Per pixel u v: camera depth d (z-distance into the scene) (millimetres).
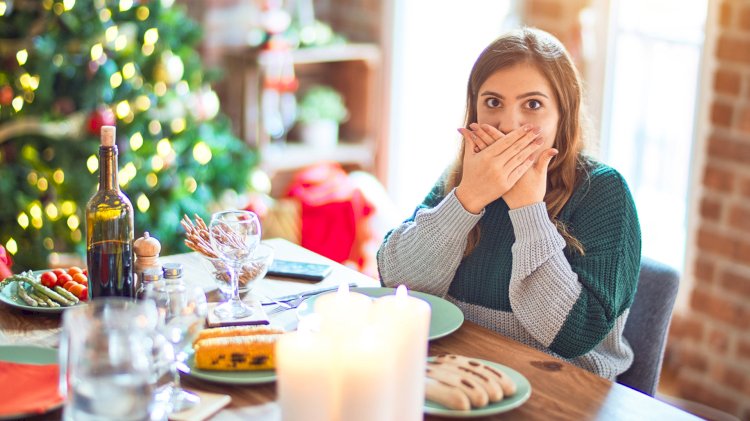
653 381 1918
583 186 1797
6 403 1306
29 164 3191
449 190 1953
